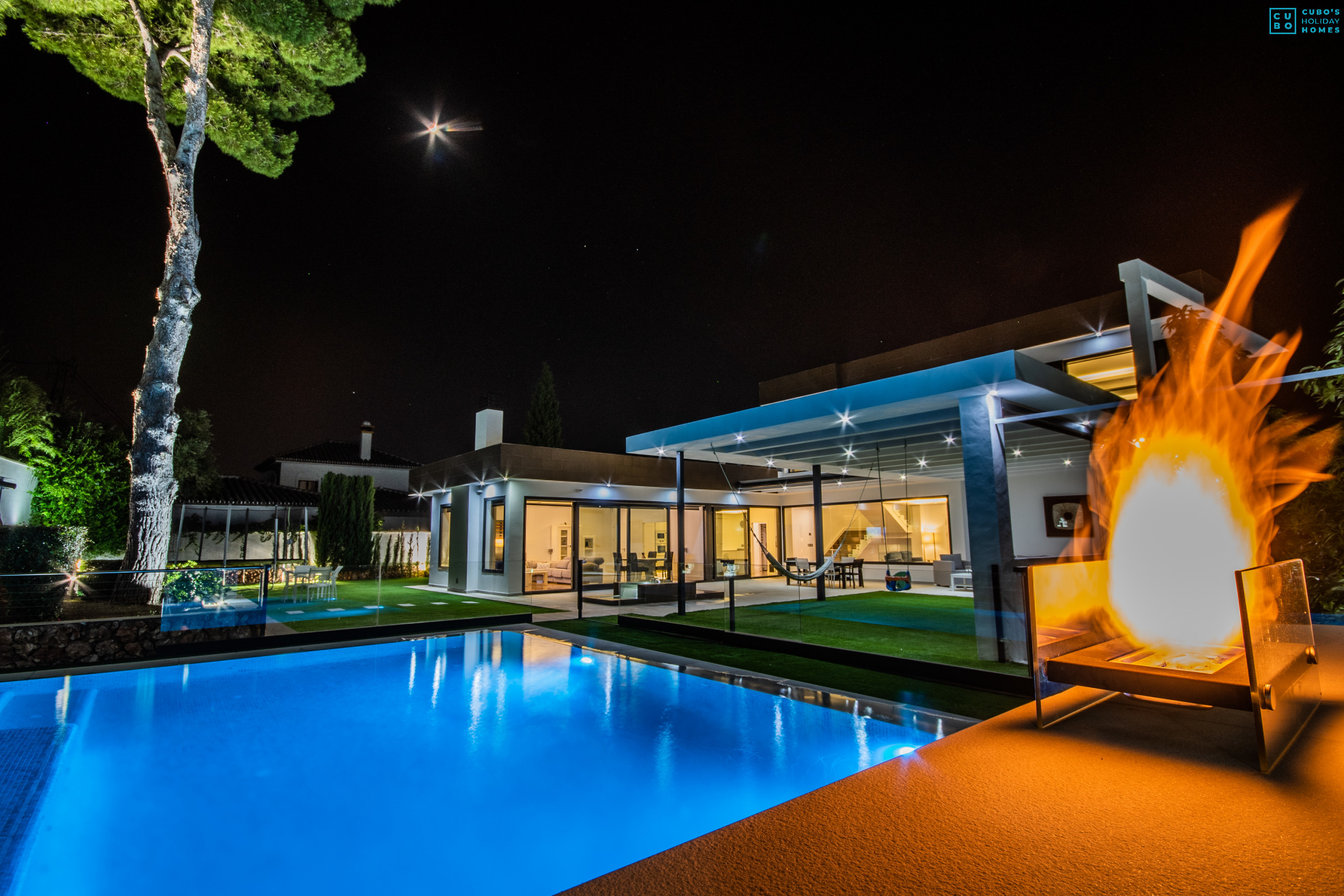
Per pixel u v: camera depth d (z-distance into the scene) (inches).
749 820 87.4
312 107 518.9
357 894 119.2
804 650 273.7
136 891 118.8
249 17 426.6
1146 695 115.8
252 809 153.2
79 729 209.6
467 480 628.1
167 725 213.5
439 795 159.9
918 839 81.2
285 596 546.0
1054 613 137.7
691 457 451.8
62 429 611.5
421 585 754.2
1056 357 555.5
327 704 234.7
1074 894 67.7
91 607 311.7
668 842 136.6
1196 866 73.6
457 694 245.6
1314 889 68.2
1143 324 305.3
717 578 706.8
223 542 944.9
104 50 437.7
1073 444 401.7
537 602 530.3
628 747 185.5
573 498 612.7
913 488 660.7
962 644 286.5
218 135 482.0
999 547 251.1
